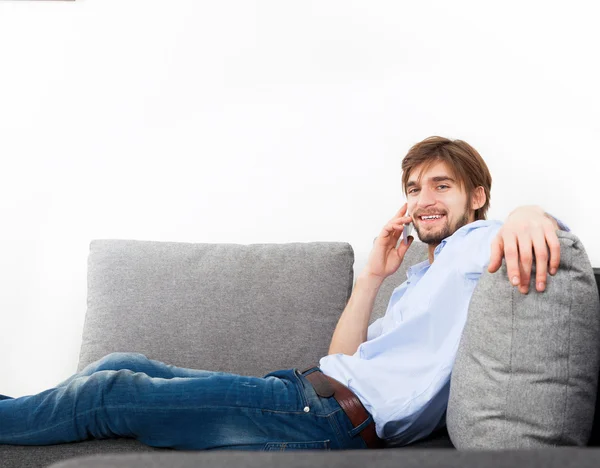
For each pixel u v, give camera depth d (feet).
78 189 7.82
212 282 6.49
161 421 4.26
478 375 3.67
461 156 5.43
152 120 7.75
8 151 7.93
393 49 7.19
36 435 4.31
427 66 7.07
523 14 6.77
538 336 3.47
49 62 7.97
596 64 6.50
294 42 7.48
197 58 7.70
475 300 3.76
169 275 6.58
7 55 7.98
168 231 7.64
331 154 7.33
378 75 7.23
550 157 6.61
